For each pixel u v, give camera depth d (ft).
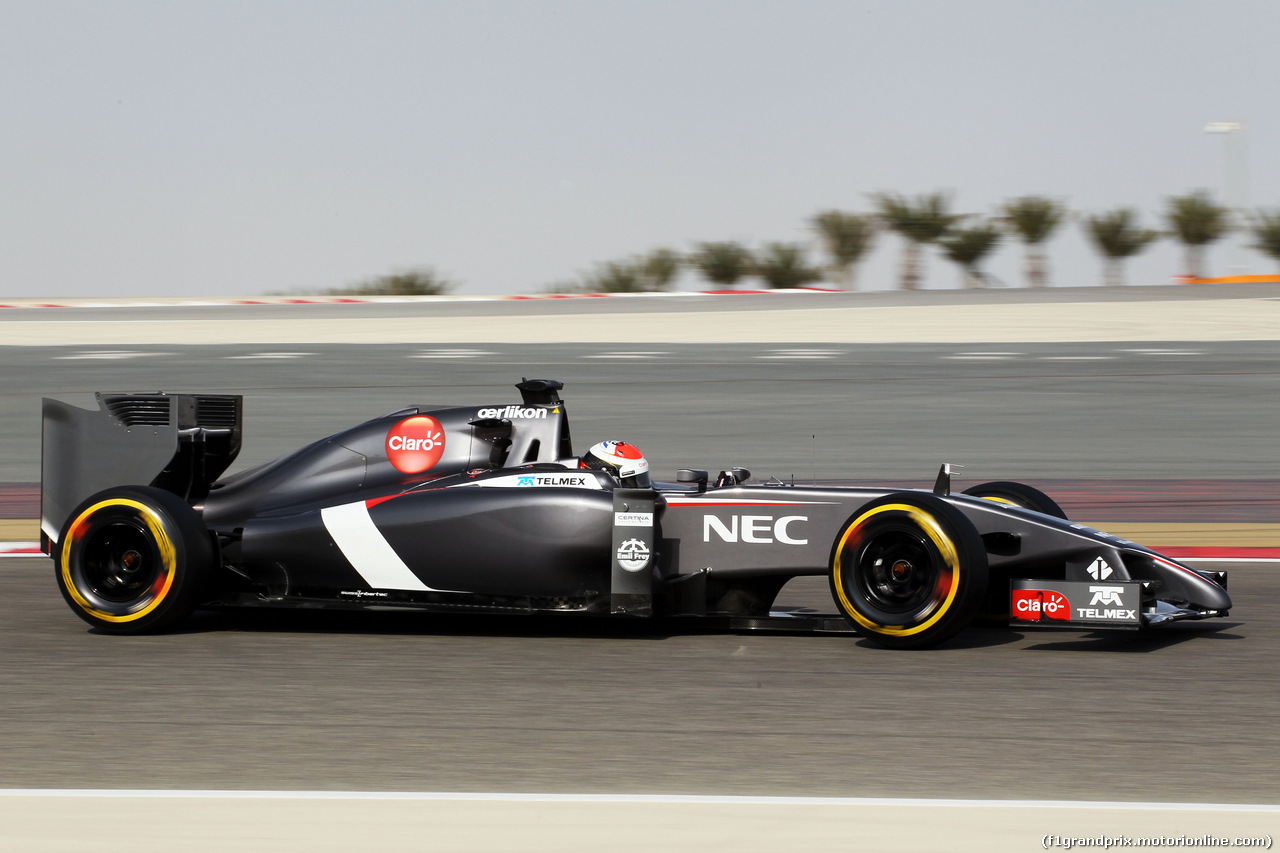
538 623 53.67
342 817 29.43
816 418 132.77
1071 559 49.47
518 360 176.45
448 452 54.13
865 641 50.19
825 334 214.28
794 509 50.65
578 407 139.33
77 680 43.42
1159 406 137.80
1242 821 29.30
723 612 52.34
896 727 37.73
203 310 306.55
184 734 36.91
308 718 38.75
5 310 312.91
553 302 326.03
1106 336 206.08
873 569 48.16
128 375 161.79
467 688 42.52
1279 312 236.63
